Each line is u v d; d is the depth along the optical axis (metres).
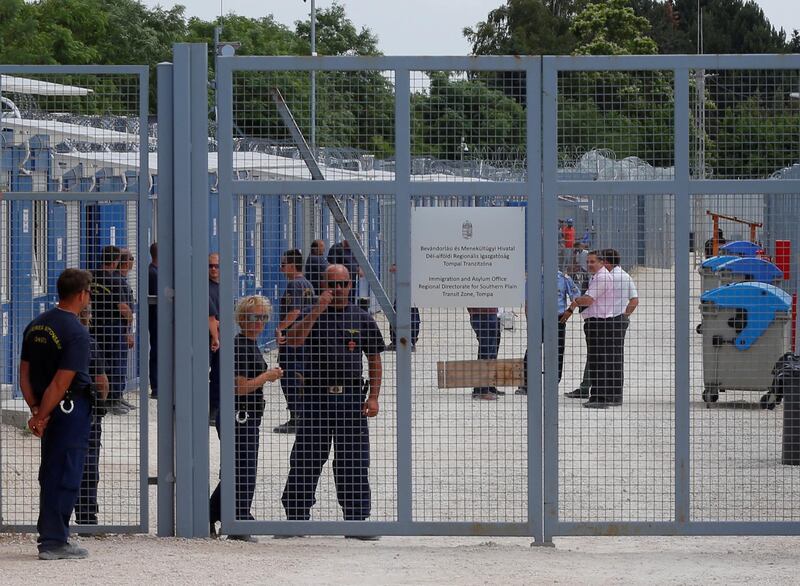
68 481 11.27
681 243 12.00
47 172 15.48
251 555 11.68
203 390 12.20
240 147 12.19
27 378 11.35
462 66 11.93
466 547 12.41
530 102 11.91
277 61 11.99
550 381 12.06
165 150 12.10
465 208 11.99
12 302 15.76
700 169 12.02
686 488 12.12
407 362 12.09
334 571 11.09
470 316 12.05
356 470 12.44
